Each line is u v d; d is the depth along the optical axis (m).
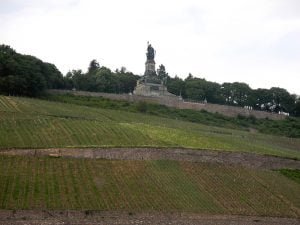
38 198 83.00
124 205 85.56
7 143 106.25
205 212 87.81
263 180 109.50
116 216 81.25
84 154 105.31
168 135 131.38
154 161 109.19
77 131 122.56
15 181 88.38
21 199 81.62
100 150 106.81
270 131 194.38
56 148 104.38
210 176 106.50
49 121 128.00
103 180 95.12
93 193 88.56
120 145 114.44
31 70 175.12
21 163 96.69
